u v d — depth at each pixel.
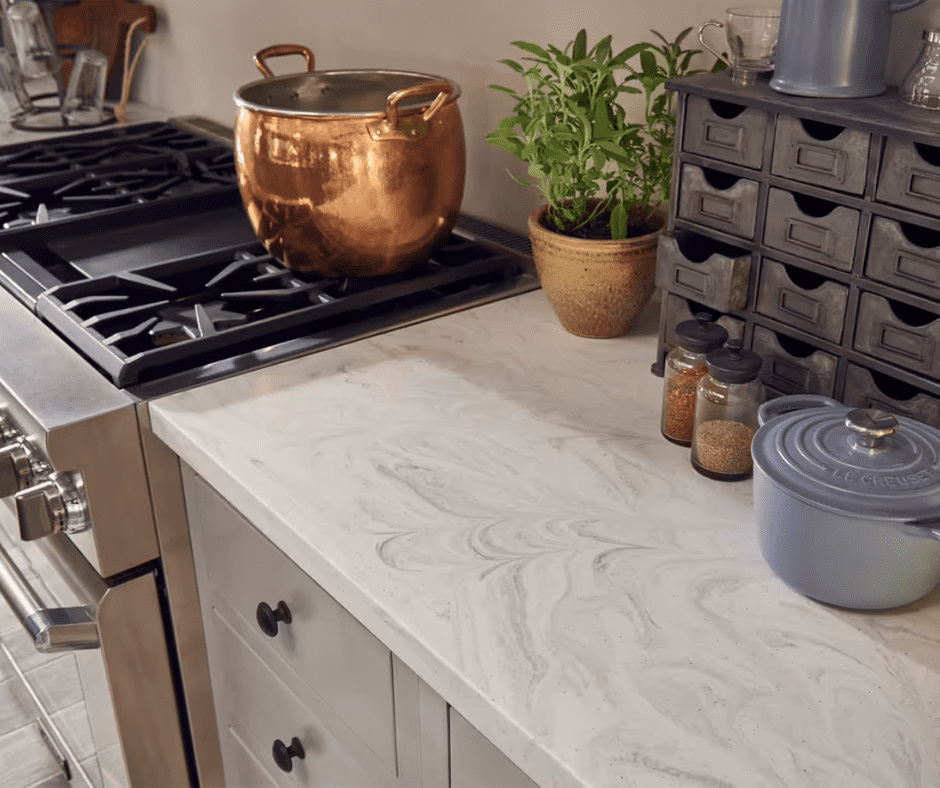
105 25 2.59
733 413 0.98
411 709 0.89
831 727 0.71
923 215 0.88
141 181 1.87
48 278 1.46
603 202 1.31
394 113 1.24
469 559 0.88
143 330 1.26
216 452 1.05
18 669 1.89
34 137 2.24
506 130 1.24
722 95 1.01
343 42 1.91
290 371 1.22
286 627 1.07
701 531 0.92
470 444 1.06
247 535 1.08
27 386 1.17
